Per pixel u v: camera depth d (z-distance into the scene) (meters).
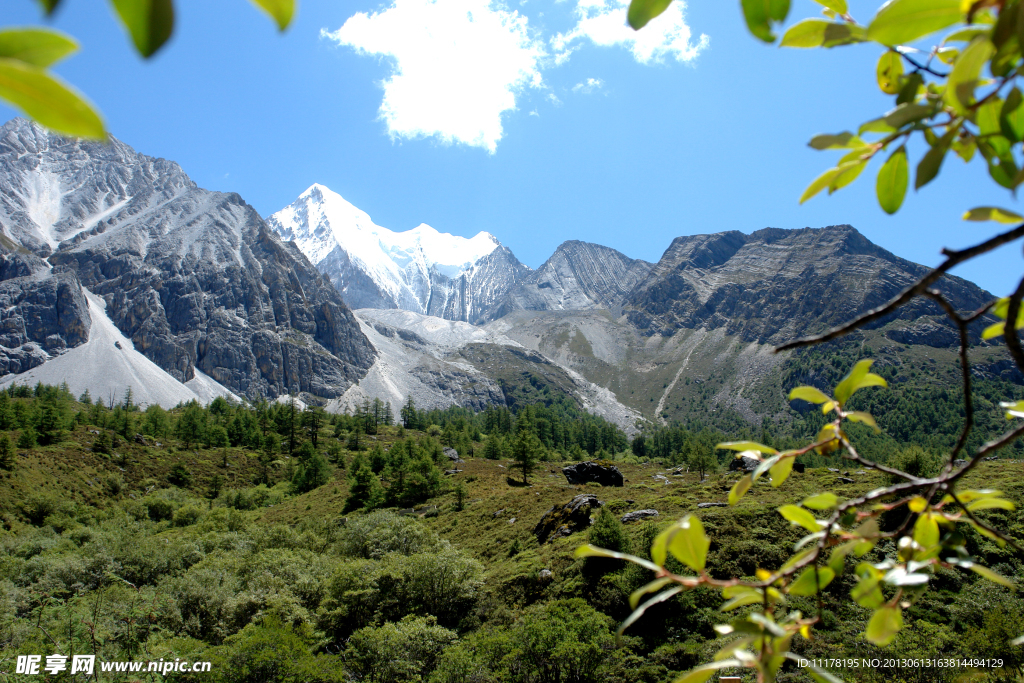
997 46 1.06
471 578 28.98
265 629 21.70
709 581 1.50
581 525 37.41
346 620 26.89
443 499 60.34
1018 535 24.39
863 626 19.00
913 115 1.39
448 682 19.81
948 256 1.46
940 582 21.69
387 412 192.38
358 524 41.47
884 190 1.54
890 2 1.17
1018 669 15.05
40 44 0.57
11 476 68.69
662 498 40.16
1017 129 1.27
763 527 29.30
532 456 71.88
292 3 0.71
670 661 20.00
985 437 175.88
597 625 21.95
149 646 20.59
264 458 113.88
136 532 55.75
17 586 29.44
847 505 1.72
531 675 19.83
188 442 117.50
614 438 153.62
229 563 32.66
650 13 1.19
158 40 0.52
